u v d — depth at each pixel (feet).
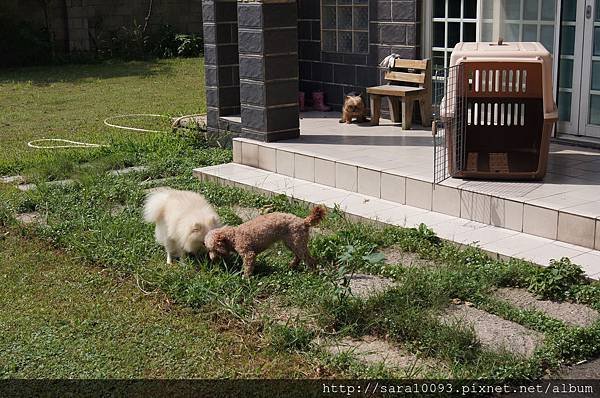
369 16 31.22
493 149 21.90
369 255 17.99
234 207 24.13
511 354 14.47
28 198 25.44
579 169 22.80
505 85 21.52
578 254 18.38
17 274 19.44
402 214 21.74
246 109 27.78
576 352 14.75
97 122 40.14
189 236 19.10
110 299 17.84
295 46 27.25
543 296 17.03
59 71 60.80
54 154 31.55
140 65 64.03
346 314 16.15
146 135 35.35
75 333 16.19
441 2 29.27
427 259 19.33
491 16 27.78
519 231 20.03
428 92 29.25
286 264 19.15
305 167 25.34
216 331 16.15
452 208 21.43
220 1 30.48
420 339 15.19
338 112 33.17
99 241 21.02
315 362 14.71
